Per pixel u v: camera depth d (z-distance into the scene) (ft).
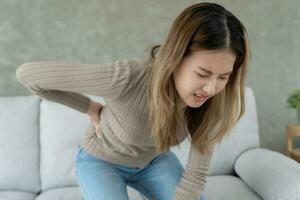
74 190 5.48
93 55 6.74
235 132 6.12
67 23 6.56
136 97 3.46
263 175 5.08
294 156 6.68
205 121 3.70
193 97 3.22
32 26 6.47
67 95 3.96
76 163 4.27
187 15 3.00
